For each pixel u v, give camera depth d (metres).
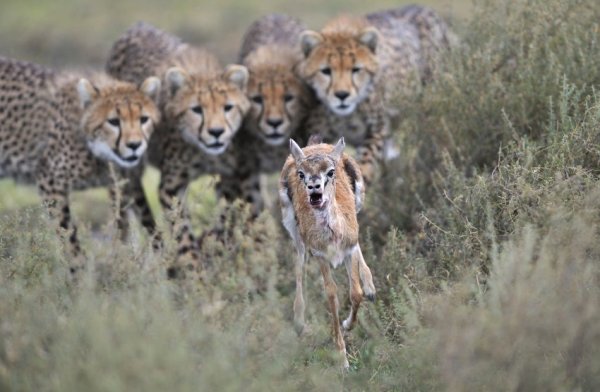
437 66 12.85
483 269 9.55
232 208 12.05
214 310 8.79
